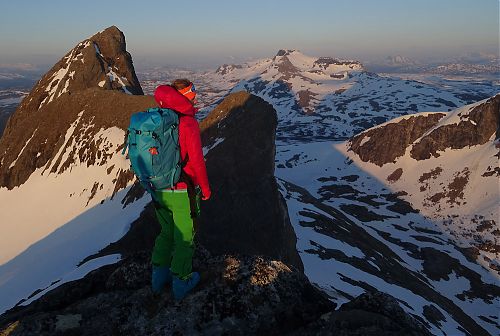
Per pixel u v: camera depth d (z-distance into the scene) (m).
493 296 92.31
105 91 72.81
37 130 75.06
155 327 6.29
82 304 6.91
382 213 154.25
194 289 6.89
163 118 5.77
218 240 42.81
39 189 66.12
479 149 183.88
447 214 152.12
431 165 187.38
